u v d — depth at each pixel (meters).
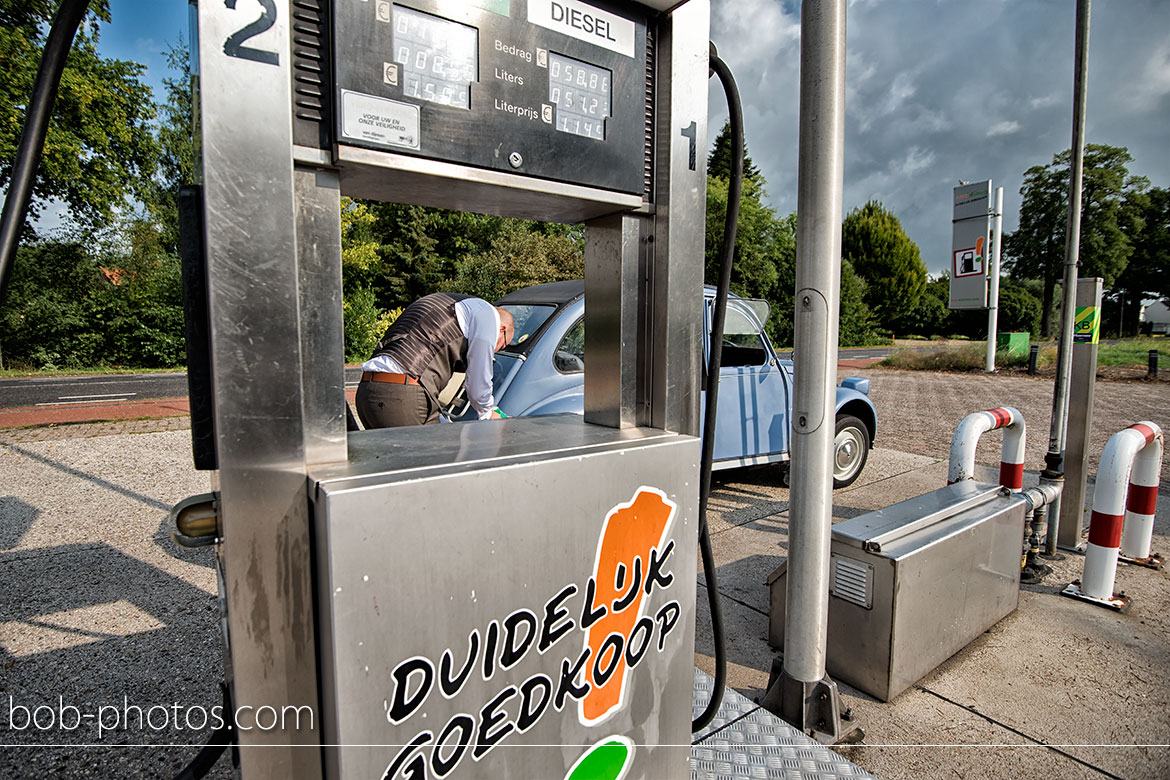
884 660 2.23
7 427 7.73
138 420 8.47
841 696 2.17
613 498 1.16
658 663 1.28
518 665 1.05
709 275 31.98
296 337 0.90
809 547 1.94
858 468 5.20
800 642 1.99
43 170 13.14
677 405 1.36
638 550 1.21
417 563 0.92
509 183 1.07
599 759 1.21
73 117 13.55
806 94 1.78
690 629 1.33
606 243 1.38
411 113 0.95
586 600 1.13
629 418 1.39
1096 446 6.61
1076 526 3.65
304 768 0.96
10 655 2.56
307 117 0.89
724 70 1.49
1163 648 2.60
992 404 10.38
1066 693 2.29
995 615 2.75
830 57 1.73
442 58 0.98
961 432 3.11
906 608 2.24
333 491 0.84
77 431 7.38
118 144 14.64
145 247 18.77
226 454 0.86
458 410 3.40
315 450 0.96
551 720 1.12
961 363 17.73
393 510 0.89
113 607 2.98
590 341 1.45
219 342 0.84
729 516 4.45
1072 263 3.42
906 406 10.25
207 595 3.11
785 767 1.70
